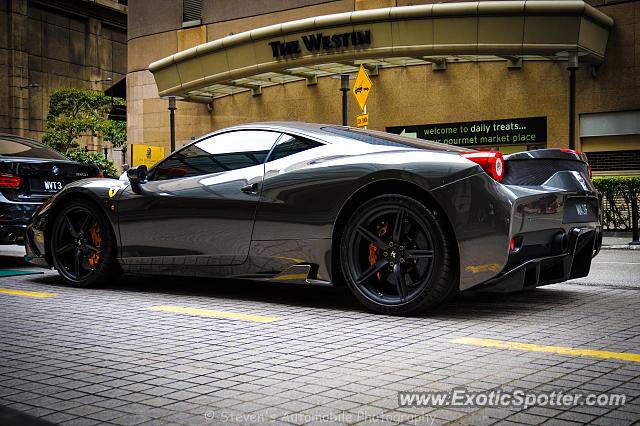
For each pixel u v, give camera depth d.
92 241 5.81
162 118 24.75
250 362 3.28
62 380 2.99
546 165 4.59
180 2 24.45
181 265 5.27
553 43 15.32
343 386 2.86
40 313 4.62
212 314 4.54
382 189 4.55
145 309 4.75
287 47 18.20
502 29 15.71
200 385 2.90
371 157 4.54
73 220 5.93
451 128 18.34
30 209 7.39
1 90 60.00
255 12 22.53
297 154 4.87
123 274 6.51
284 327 4.10
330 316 4.45
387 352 3.45
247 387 2.86
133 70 25.77
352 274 4.56
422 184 4.27
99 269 5.68
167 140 24.64
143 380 2.98
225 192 5.04
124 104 45.22
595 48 15.95
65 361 3.33
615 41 16.45
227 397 2.72
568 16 15.06
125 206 5.53
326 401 2.65
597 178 13.24
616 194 13.07
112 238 5.66
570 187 4.64
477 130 18.00
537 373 3.03
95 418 2.48
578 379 2.93
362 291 4.54
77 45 66.81
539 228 4.37
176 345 3.65
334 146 4.77
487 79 17.84
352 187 4.52
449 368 3.13
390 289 4.59
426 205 4.31
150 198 5.39
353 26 17.12
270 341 3.73
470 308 4.70
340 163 4.63
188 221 5.20
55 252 5.99
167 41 24.77
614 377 2.96
